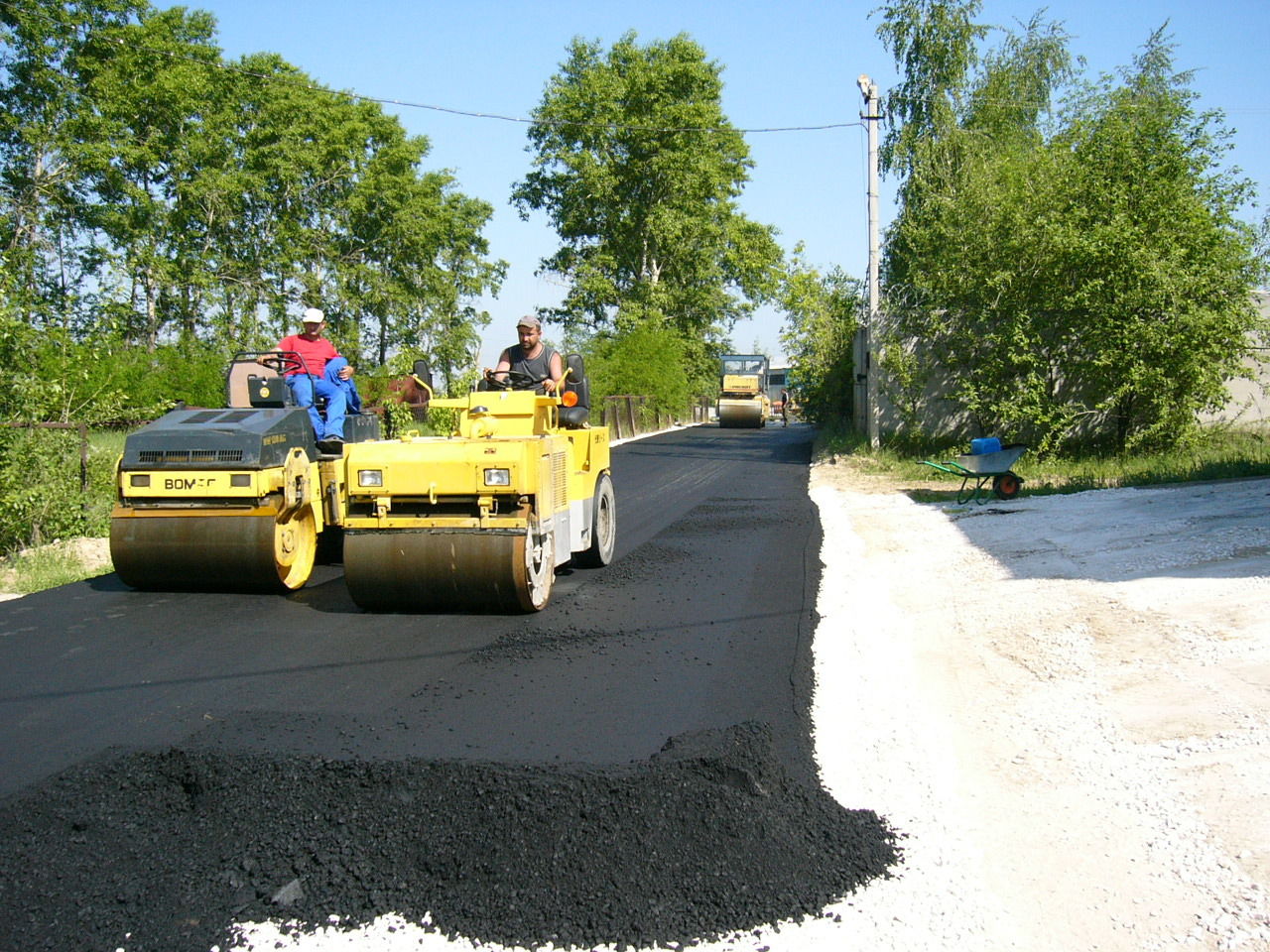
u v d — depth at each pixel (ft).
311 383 32.68
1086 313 60.64
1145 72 78.23
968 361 68.03
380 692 20.80
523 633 25.23
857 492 55.67
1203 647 22.40
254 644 24.36
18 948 12.71
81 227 103.91
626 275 171.63
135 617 26.84
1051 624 25.77
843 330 103.40
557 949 12.79
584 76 164.04
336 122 130.31
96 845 14.97
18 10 97.30
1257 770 16.88
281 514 28.89
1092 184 60.64
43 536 37.14
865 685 21.74
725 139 171.32
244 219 122.11
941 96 98.68
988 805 16.74
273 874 14.25
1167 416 58.65
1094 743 18.72
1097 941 13.04
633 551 36.55
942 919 13.37
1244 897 13.65
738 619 26.63
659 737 18.24
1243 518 35.14
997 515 43.21
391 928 13.16
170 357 86.58
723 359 160.97
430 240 140.87
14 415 36.47
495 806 15.60
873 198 73.72
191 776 16.69
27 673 22.12
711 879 14.12
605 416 109.50
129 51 106.63
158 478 28.30
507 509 26.91
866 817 15.76
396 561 25.89
